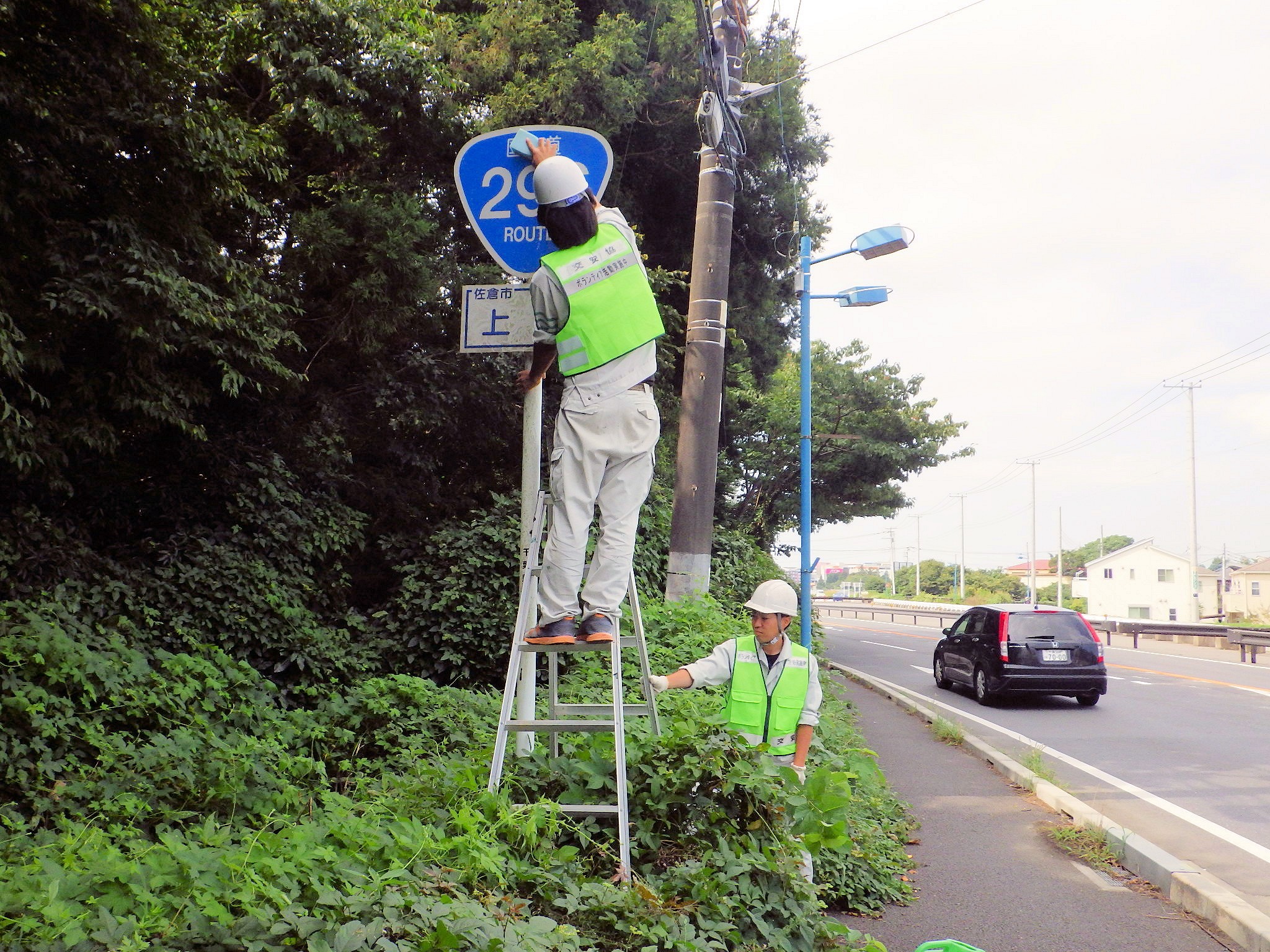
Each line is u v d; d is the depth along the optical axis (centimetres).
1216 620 5850
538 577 452
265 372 998
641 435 422
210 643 854
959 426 2762
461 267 1205
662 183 1655
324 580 1039
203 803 521
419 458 1176
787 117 1794
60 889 284
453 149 1196
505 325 513
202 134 818
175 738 570
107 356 841
